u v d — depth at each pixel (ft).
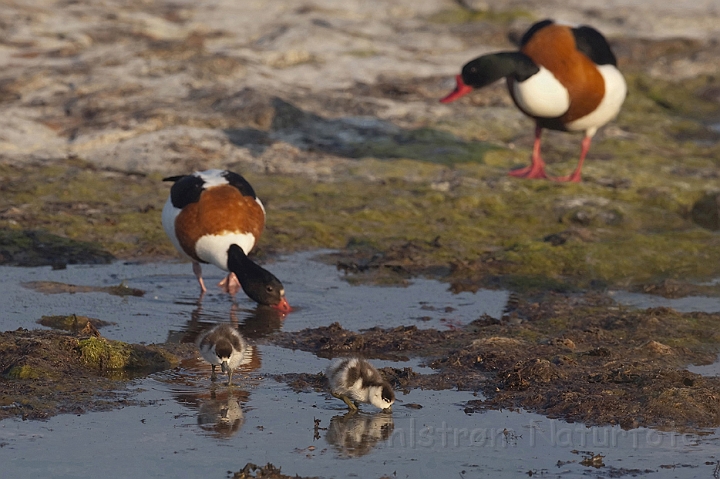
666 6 100.07
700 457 25.55
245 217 40.52
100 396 28.86
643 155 65.87
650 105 80.59
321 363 32.73
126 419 27.22
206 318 37.73
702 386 29.94
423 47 87.40
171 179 43.65
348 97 71.82
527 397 29.43
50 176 55.57
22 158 57.88
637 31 94.27
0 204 51.26
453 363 32.65
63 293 40.11
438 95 75.20
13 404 27.84
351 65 79.46
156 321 37.04
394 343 34.71
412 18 98.02
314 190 56.49
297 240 49.44
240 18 92.07
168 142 60.90
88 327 33.53
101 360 31.30
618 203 55.47
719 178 62.39
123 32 83.87
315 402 29.14
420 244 49.16
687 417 28.04
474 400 29.48
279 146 62.59
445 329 36.83
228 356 29.71
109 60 73.72
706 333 36.09
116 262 45.44
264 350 34.01
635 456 25.55
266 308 39.37
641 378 30.58
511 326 36.83
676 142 71.00
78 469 23.99
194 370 31.60
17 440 25.53
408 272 45.34
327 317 38.29
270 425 27.25
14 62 73.92
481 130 68.64
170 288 41.91
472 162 62.49
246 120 65.00
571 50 54.65
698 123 76.18
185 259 46.60
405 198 55.83
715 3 100.99
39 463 24.26
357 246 48.98
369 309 39.45
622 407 28.60
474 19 98.17
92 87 68.64
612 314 38.45
